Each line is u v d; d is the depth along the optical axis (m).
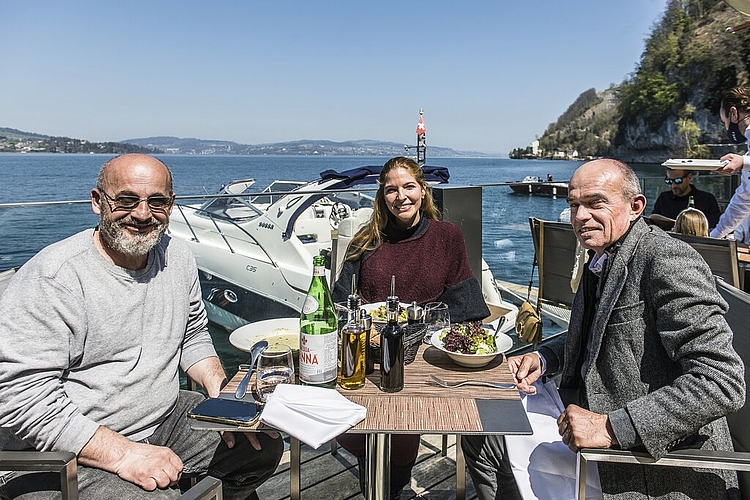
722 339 1.21
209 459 1.65
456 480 2.03
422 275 2.25
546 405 1.71
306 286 4.31
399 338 1.36
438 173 3.85
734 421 1.42
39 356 1.35
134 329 1.53
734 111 3.27
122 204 1.46
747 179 3.21
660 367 1.34
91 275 1.47
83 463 1.37
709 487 1.28
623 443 1.22
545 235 2.95
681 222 3.31
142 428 1.59
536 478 1.43
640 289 1.36
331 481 2.19
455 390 1.39
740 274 2.39
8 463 1.15
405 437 1.90
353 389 1.40
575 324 1.66
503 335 1.78
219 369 1.84
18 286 1.39
